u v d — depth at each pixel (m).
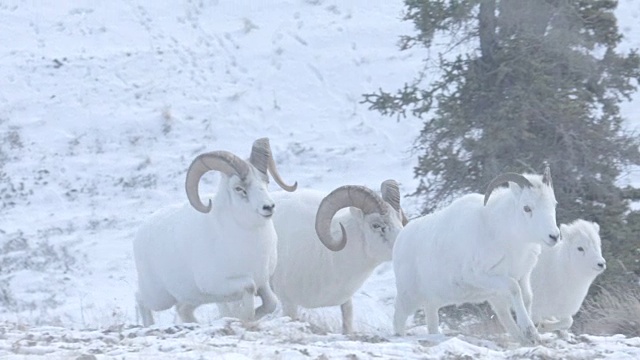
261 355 33.16
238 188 47.38
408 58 128.75
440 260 44.88
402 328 47.28
